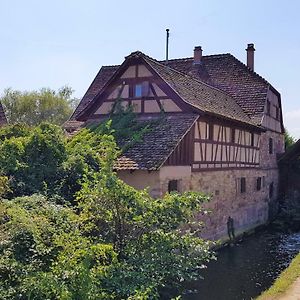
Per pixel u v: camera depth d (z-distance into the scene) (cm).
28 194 1207
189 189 1562
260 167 2412
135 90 1755
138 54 1720
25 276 762
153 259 917
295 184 2806
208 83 2658
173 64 2895
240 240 2050
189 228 1329
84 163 1355
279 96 2773
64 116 4662
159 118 1647
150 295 845
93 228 995
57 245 858
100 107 1853
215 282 1315
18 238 843
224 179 1880
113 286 816
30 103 4494
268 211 2567
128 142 1505
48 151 1365
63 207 1101
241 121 1950
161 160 1348
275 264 1557
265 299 1009
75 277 770
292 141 3475
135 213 952
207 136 1716
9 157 1292
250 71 2612
